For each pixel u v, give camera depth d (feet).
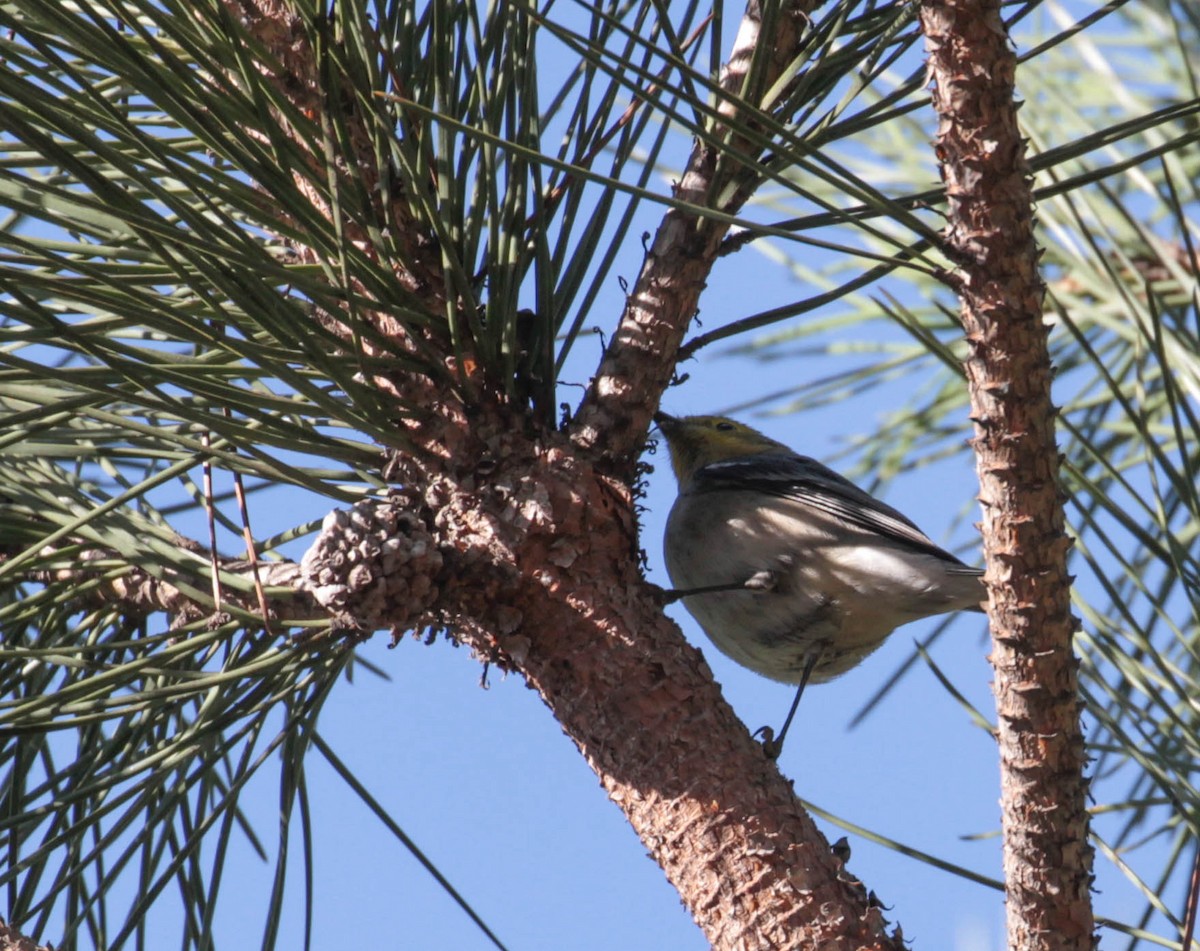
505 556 16.57
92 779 17.49
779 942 15.35
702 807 15.96
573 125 16.76
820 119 16.35
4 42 13.11
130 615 19.11
